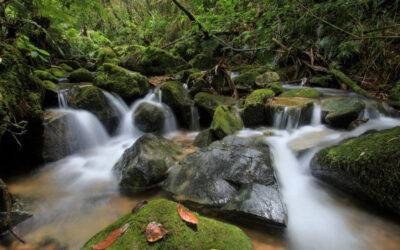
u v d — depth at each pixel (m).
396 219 3.13
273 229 2.96
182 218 2.25
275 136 5.21
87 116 5.76
